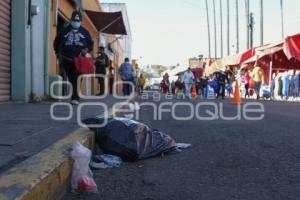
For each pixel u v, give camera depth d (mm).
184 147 6719
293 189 4551
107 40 37281
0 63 11078
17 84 11914
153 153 5953
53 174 3703
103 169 5316
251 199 4223
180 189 4535
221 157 6062
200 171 5285
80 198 4086
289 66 29578
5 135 5574
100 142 5727
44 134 5676
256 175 5109
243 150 6547
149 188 4555
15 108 9852
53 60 15594
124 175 5051
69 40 11266
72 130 6074
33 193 3176
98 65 19125
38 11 12531
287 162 5758
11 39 11844
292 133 8383
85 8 23297
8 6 11664
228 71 37469
